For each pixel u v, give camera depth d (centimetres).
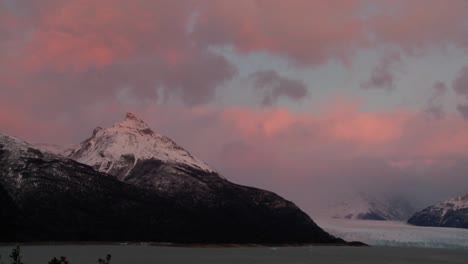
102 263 5647
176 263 19338
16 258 5291
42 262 17425
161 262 19575
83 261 18600
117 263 18512
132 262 19100
